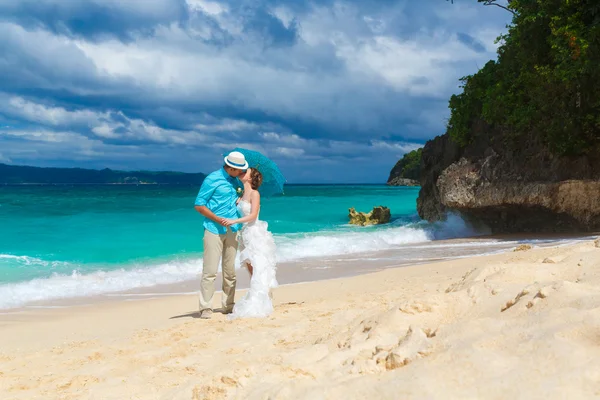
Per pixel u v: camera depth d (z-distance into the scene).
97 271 13.16
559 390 1.87
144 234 20.00
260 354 4.26
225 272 7.65
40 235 19.19
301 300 7.80
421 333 2.86
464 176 20.78
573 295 2.89
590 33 17.23
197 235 19.84
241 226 7.53
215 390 2.98
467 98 22.58
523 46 19.81
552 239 15.62
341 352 3.21
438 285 6.76
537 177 18.69
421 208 26.86
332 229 23.69
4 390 4.14
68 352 5.32
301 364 3.31
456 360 2.25
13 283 11.50
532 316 2.66
